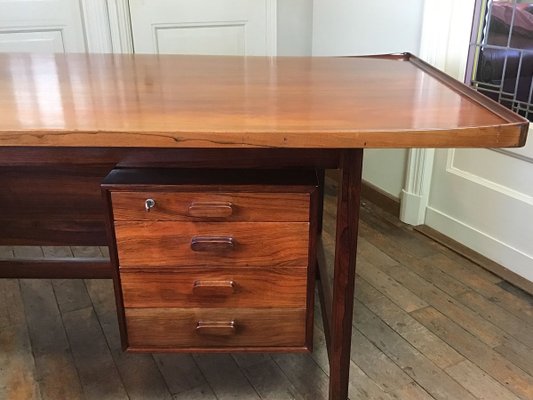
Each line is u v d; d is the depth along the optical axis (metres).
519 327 1.78
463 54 2.11
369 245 2.28
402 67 1.70
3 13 2.48
